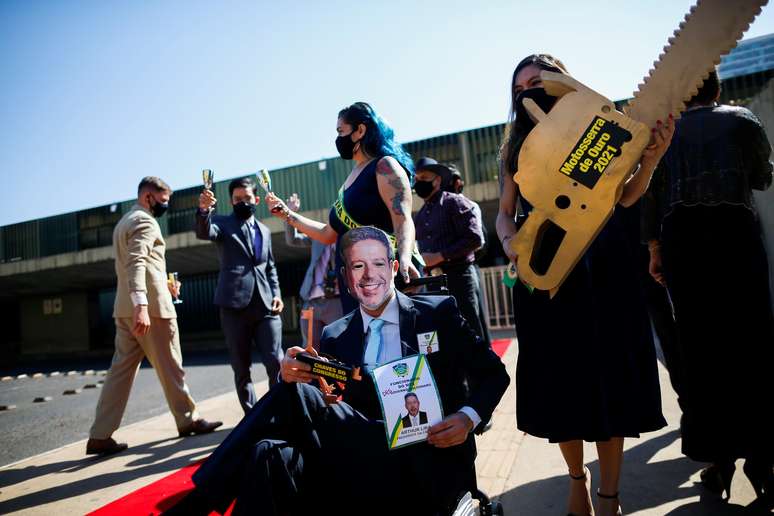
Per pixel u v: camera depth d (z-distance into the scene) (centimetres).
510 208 219
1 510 278
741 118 214
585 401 190
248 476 139
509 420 371
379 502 154
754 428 200
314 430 157
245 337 425
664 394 382
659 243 252
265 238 449
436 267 377
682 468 253
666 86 162
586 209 170
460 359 179
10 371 1642
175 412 417
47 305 2427
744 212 210
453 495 158
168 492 280
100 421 382
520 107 209
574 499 205
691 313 214
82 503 279
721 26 153
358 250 180
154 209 417
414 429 157
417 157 1523
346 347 180
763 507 201
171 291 425
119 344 396
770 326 207
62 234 1972
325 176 1573
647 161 177
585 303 195
